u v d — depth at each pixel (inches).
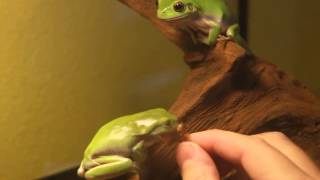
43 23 22.0
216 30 15.1
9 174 23.3
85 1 22.8
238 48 14.4
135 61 25.1
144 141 11.2
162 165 12.1
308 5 29.2
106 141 11.1
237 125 14.1
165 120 11.3
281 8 28.4
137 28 24.7
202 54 14.9
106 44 24.0
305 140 14.1
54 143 24.0
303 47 29.9
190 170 10.9
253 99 14.3
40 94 23.0
